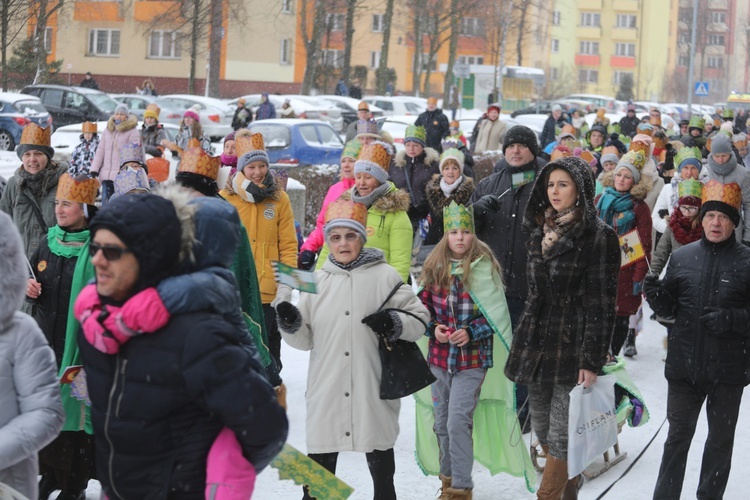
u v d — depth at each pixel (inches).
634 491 257.6
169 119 1310.3
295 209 587.8
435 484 257.8
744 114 1505.9
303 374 353.7
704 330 227.6
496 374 242.2
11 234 152.9
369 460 217.6
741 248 227.8
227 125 1359.5
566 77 3361.2
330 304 213.9
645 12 3784.5
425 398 251.9
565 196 215.8
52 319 221.6
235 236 139.8
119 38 2025.1
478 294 235.8
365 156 279.0
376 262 216.4
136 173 256.4
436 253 239.5
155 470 132.4
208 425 133.0
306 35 1822.1
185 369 128.4
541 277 219.9
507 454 243.8
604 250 215.6
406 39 2389.3
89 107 1250.0
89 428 209.6
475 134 942.4
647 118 1016.2
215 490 130.8
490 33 2343.8
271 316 283.0
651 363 402.6
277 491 244.7
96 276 132.3
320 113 1409.9
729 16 4114.2
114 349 130.0
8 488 147.5
